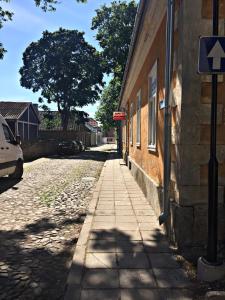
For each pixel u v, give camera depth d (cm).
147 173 833
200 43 360
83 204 785
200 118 443
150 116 807
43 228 588
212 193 371
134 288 352
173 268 400
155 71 701
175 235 464
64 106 4247
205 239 448
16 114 3706
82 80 4128
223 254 427
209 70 360
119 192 917
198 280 369
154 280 370
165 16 579
